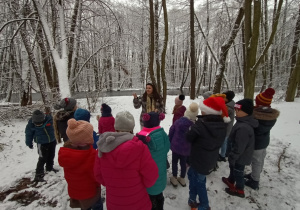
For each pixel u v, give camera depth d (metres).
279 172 3.54
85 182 2.00
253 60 4.69
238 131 2.58
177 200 2.87
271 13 14.97
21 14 7.90
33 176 3.54
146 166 1.72
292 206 2.72
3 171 3.91
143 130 2.31
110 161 1.64
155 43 9.51
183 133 2.95
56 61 6.53
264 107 2.80
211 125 2.28
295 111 7.39
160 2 10.55
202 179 2.46
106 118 2.95
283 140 4.62
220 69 8.81
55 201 2.87
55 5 8.08
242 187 2.89
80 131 1.90
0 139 5.67
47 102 7.29
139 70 19.41
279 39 13.33
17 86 9.78
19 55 13.61
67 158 1.89
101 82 10.60
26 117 7.64
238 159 2.78
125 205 1.72
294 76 9.55
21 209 2.70
